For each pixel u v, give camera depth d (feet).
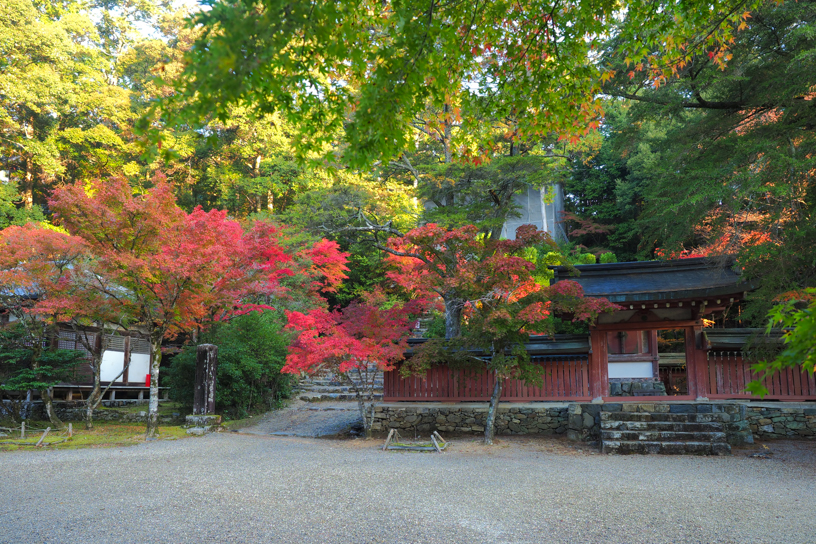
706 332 38.86
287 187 93.09
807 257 30.01
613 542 15.84
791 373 37.40
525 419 42.11
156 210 37.19
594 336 40.52
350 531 16.80
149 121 9.77
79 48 86.48
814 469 27.89
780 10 32.04
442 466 28.53
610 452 33.71
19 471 27.25
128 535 16.44
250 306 48.55
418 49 14.01
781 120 32.30
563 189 106.93
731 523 17.72
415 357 38.17
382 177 83.05
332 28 11.18
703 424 34.60
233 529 17.01
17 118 81.61
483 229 59.77
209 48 9.32
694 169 33.76
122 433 43.57
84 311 39.24
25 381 45.96
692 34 22.45
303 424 49.01
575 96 21.16
